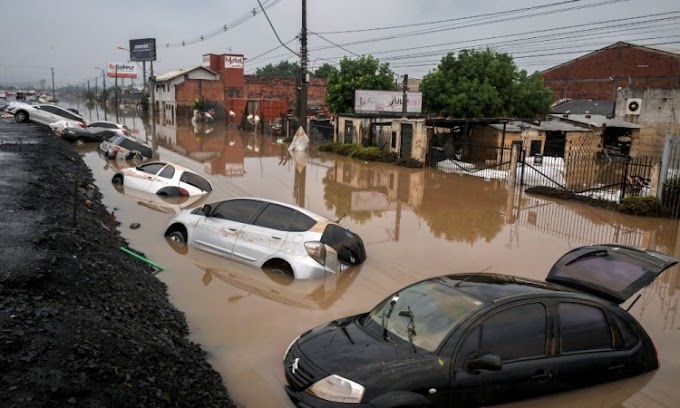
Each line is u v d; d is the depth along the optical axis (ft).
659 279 32.35
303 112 105.40
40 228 26.71
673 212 52.54
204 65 244.22
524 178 71.82
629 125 106.83
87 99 472.03
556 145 101.19
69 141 93.66
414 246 37.47
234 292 26.05
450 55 118.73
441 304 16.63
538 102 120.37
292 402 16.05
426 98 116.26
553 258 35.86
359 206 52.60
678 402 17.26
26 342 14.58
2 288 18.22
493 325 15.46
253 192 56.59
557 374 15.88
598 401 16.97
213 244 31.12
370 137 104.53
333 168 82.23
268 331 21.79
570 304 16.85
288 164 84.69
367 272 30.71
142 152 77.66
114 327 17.70
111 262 25.32
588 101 154.40
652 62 149.38
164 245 32.73
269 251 28.68
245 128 167.53
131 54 327.67
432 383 14.12
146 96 296.30
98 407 12.58
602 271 19.74
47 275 19.95
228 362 18.95
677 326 24.80
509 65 117.70
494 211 52.47
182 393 15.29
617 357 17.17
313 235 28.45
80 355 14.73
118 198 47.75
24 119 103.71
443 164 86.07
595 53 163.32
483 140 97.55
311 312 24.13
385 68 134.10
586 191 63.00
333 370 14.69
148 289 24.49
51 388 12.71
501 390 15.03
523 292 16.60
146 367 15.72
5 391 12.26
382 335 16.38
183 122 208.95
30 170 46.19
